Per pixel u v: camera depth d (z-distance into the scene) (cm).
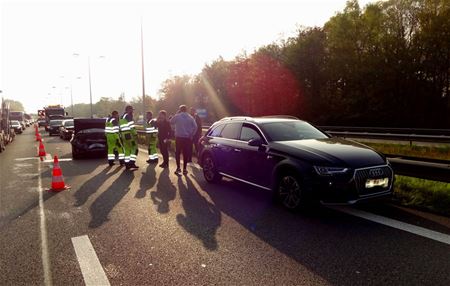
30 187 820
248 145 657
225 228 493
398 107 3142
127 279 354
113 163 1156
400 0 3362
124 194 718
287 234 461
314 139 626
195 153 1314
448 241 420
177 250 421
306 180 517
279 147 585
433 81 3078
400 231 457
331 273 352
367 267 362
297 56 3909
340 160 505
